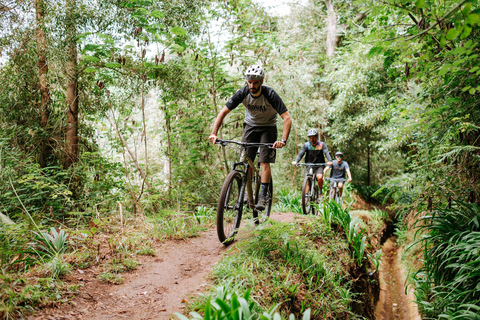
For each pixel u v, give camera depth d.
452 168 3.68
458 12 2.43
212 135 3.86
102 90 7.29
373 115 11.36
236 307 2.08
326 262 4.14
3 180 5.17
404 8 2.90
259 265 3.18
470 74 3.29
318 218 5.31
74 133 6.97
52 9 5.99
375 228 9.69
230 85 8.81
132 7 6.07
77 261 3.06
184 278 3.12
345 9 14.40
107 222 4.24
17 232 3.14
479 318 2.79
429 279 4.07
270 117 4.00
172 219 4.86
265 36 8.65
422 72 3.49
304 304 3.07
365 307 4.97
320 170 6.66
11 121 6.55
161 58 6.57
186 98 7.89
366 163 18.31
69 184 6.05
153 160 11.38
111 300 2.60
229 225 4.07
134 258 3.44
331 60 13.05
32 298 2.23
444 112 3.82
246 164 3.90
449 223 3.80
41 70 6.59
